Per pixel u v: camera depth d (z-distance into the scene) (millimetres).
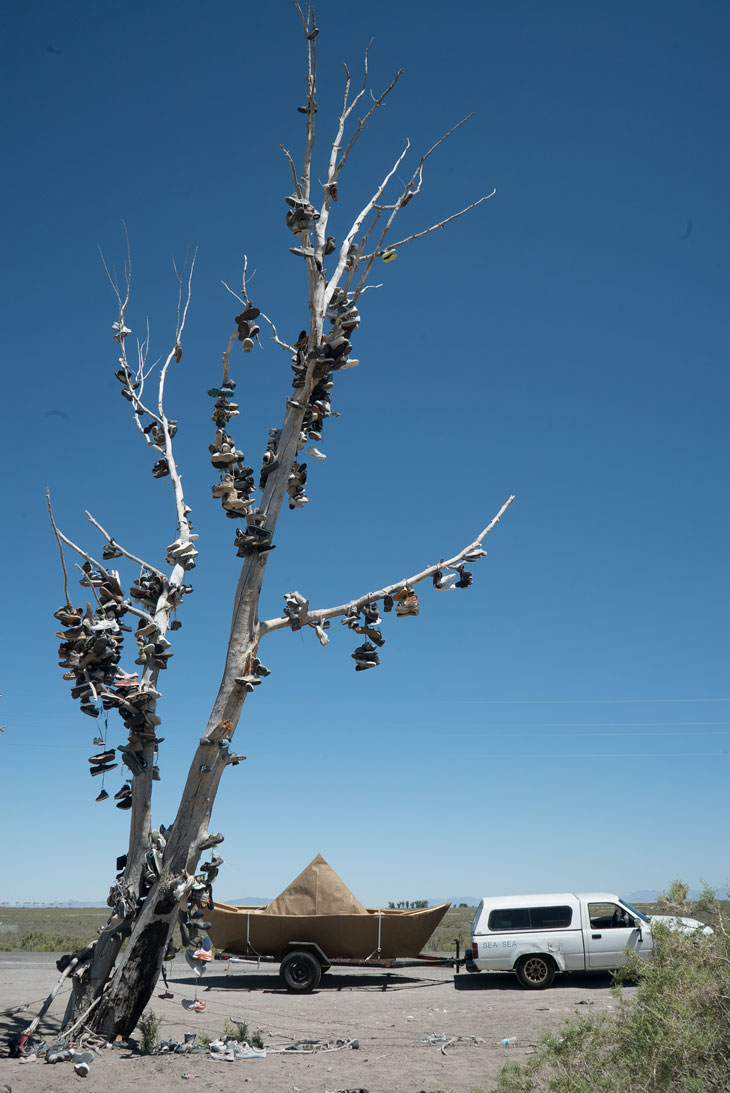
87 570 10438
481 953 15312
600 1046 5320
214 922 16469
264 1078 8070
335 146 11406
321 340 10625
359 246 11156
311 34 11156
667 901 5941
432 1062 8977
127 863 9820
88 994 9406
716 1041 5012
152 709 10070
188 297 13086
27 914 64438
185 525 11445
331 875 16453
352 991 15641
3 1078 7707
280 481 10586
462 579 11367
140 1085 7641
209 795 9750
